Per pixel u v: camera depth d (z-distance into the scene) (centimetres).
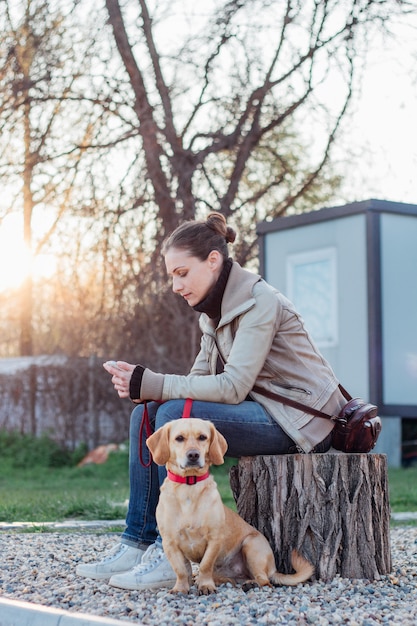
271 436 391
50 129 1286
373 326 1157
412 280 1201
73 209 1283
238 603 338
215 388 380
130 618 319
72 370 1391
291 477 388
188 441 350
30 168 1277
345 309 1197
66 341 1383
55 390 1408
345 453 401
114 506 718
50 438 1403
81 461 1362
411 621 312
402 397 1184
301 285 1255
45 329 1648
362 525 390
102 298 1318
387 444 1180
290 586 369
